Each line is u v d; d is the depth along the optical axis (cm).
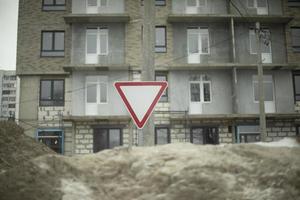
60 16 2327
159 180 361
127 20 2261
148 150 413
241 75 2275
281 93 2289
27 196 332
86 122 2173
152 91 476
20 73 2256
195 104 2238
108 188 361
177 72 2253
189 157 387
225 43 2316
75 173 367
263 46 2347
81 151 2152
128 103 472
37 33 2306
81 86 2219
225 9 2350
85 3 2303
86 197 343
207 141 2188
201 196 346
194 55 2298
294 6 2395
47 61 2277
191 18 2261
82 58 2245
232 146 415
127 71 2241
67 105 2236
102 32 2294
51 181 350
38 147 563
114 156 401
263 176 362
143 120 468
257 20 2303
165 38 2306
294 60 2336
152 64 536
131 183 365
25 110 2231
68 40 2305
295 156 388
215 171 367
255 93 2269
